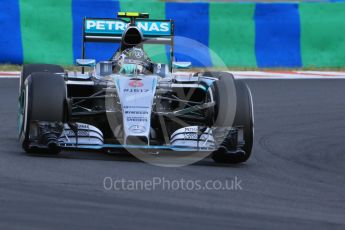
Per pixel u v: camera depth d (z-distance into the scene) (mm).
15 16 55844
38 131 26797
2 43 55812
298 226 19125
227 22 57969
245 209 20672
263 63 58656
